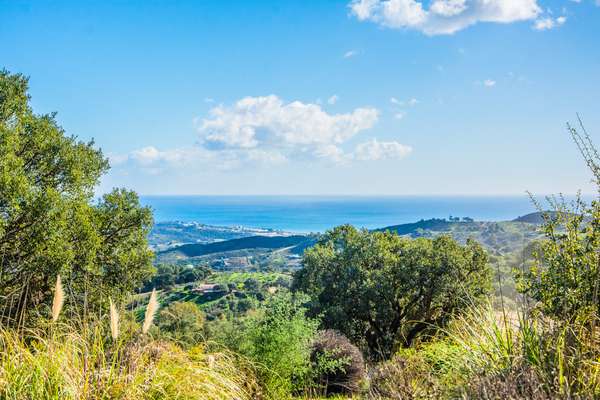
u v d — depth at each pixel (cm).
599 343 332
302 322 837
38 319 488
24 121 1744
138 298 443
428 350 500
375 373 514
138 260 1745
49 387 336
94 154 2053
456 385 369
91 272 1437
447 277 2300
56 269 1339
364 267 2730
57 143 1789
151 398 358
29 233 1423
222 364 500
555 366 312
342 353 982
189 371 412
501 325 397
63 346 375
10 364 350
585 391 283
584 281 412
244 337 770
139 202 1931
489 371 345
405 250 2697
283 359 748
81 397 334
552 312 393
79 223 1612
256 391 580
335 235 2983
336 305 2561
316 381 912
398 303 2595
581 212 472
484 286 2278
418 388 397
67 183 1803
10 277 1266
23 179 1466
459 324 463
